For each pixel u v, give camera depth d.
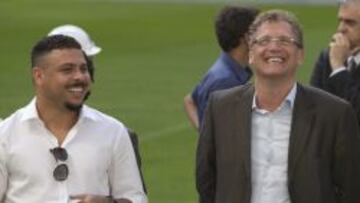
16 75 40.47
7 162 10.21
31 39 55.41
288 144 10.46
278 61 10.36
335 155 10.53
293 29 10.41
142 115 31.73
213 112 10.79
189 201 21.27
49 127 10.24
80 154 10.20
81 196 10.12
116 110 32.66
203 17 66.19
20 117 10.27
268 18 10.46
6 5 71.44
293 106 10.52
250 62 10.71
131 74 40.75
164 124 30.23
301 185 10.37
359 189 10.70
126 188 10.41
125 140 10.42
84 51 11.03
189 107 15.00
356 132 10.62
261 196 10.46
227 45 13.51
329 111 10.52
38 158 10.18
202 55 47.56
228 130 10.65
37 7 71.19
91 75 10.79
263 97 10.55
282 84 10.48
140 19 65.31
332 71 13.23
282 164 10.45
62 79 10.05
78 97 10.12
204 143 10.89
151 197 21.56
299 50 10.46
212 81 13.55
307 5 72.06
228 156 10.60
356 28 13.23
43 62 10.09
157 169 24.38
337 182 10.66
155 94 35.75
